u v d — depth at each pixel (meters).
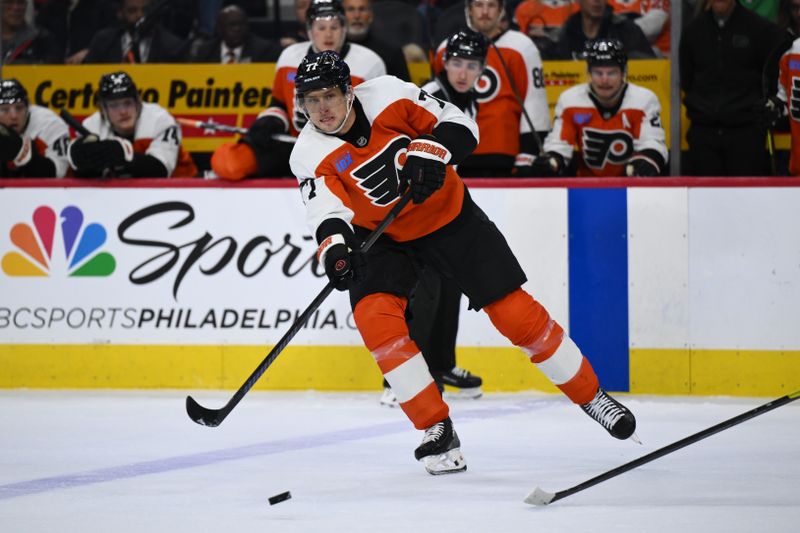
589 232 20.73
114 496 12.30
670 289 20.52
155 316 21.44
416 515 11.14
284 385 21.23
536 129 22.44
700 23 22.44
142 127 22.41
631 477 13.02
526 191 20.88
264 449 15.38
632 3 24.12
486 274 13.57
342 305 21.11
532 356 13.76
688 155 23.19
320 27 21.30
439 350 19.97
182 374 21.42
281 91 22.08
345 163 13.34
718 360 20.42
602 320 20.72
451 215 13.62
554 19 24.41
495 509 11.37
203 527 10.70
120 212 21.50
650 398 20.23
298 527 10.65
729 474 13.16
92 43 25.06
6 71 24.83
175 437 16.39
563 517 10.91
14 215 21.66
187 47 24.94
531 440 15.88
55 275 21.61
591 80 22.09
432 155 12.92
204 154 24.84
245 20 24.72
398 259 13.80
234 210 21.28
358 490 12.52
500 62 22.09
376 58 21.80
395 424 17.53
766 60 22.02
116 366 21.53
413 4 24.89
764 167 22.92
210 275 21.31
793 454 14.48
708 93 22.52
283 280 21.20
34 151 22.84
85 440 16.14
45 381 21.66
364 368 21.08
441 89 21.03
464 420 17.84
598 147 22.42
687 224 20.47
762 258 20.28
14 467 14.11
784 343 20.25
